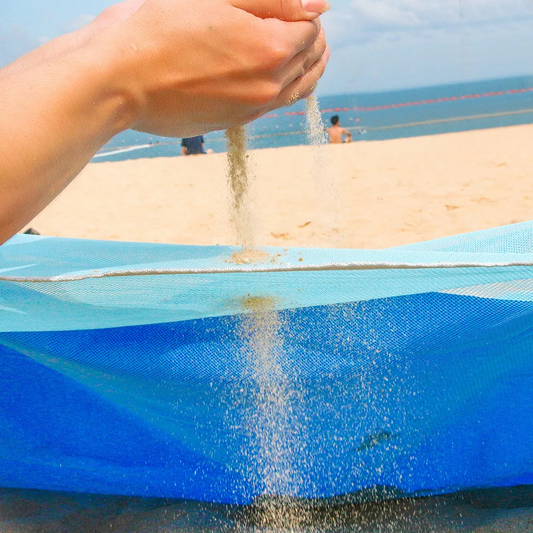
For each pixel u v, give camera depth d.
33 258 1.05
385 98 35.00
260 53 0.46
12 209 0.39
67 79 0.41
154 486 1.06
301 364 0.89
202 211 5.15
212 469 1.01
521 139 8.52
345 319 0.87
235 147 0.95
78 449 1.07
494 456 0.97
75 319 0.89
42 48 0.69
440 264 0.70
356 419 0.93
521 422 0.95
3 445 1.09
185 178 7.10
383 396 0.92
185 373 0.92
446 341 0.88
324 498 0.98
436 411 0.93
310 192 5.57
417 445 0.96
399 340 0.88
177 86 0.45
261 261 0.93
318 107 1.04
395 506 0.98
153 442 1.03
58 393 1.04
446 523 0.94
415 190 5.35
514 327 0.87
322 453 0.95
